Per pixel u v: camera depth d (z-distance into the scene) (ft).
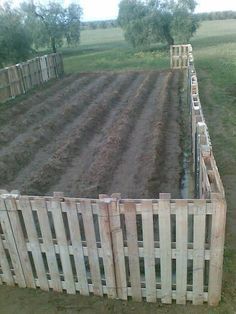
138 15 120.67
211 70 82.53
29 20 128.36
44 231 20.65
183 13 118.01
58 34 133.59
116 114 56.59
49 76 82.64
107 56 120.78
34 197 20.02
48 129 49.49
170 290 20.62
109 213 19.12
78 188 35.17
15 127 50.14
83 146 45.01
